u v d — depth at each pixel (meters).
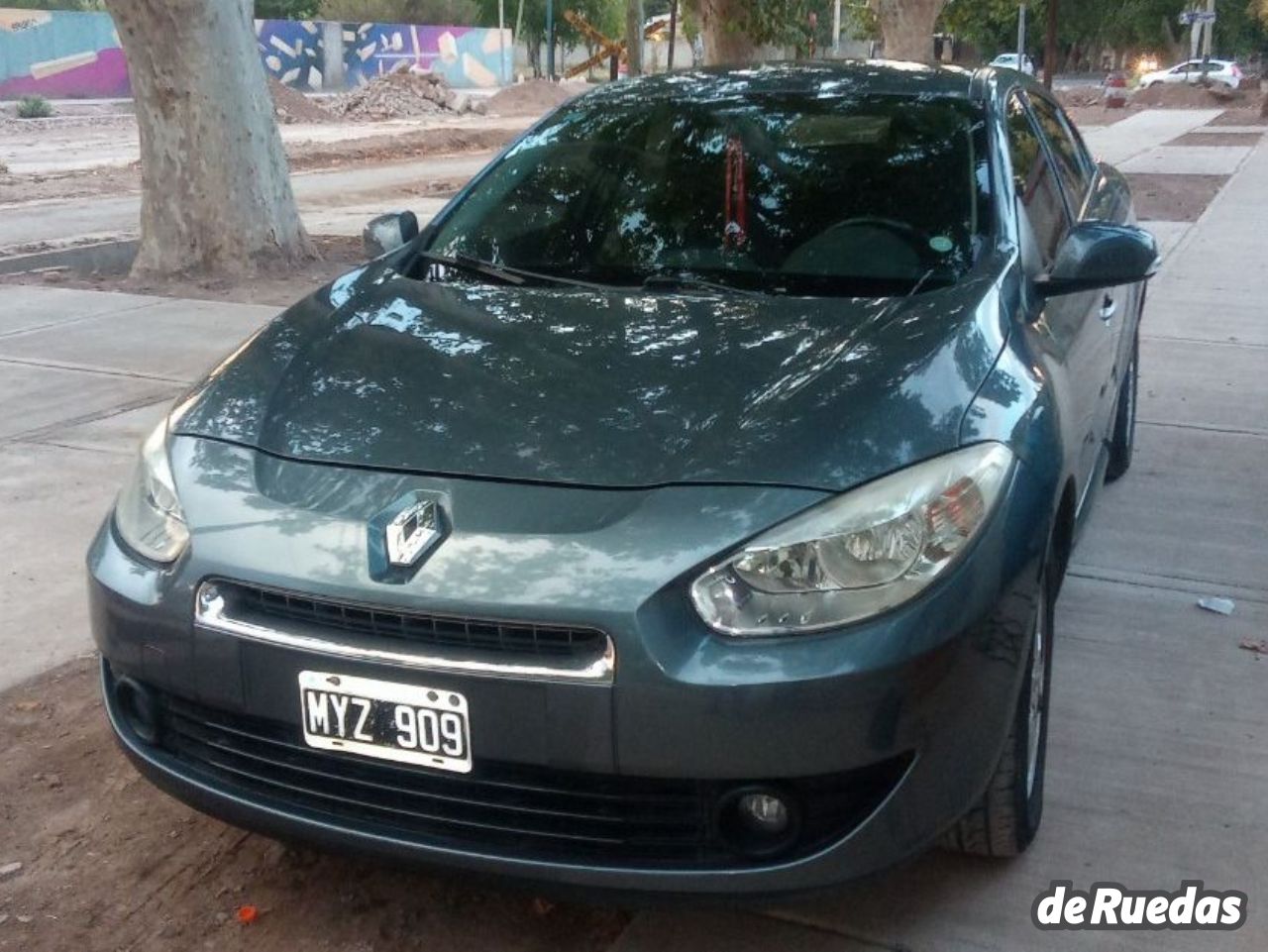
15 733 3.72
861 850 2.46
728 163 3.90
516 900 3.00
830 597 2.44
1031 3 19.41
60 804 3.39
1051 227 4.04
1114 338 4.55
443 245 3.94
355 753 2.56
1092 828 3.19
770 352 2.98
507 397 2.87
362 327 3.31
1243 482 5.60
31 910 2.98
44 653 4.19
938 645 2.46
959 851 3.02
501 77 57.62
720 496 2.52
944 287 3.30
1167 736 3.61
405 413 2.86
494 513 2.55
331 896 3.03
